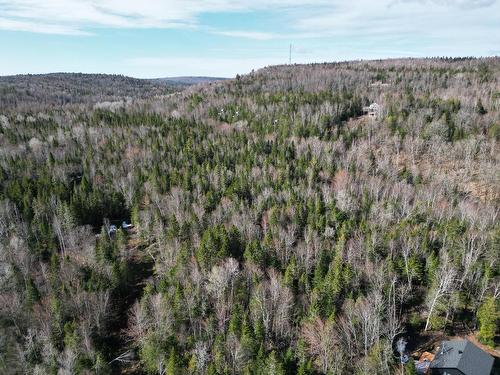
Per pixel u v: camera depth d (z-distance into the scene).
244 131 162.00
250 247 81.81
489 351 64.88
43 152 145.12
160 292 70.31
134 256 95.81
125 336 71.12
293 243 90.12
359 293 68.88
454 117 150.62
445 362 58.72
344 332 62.06
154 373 61.75
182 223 95.12
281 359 58.16
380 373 55.25
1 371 58.69
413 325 69.56
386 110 166.50
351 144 142.12
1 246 82.06
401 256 82.56
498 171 115.62
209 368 54.75
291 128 159.75
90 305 68.94
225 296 71.00
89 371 56.88
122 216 116.31
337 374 56.44
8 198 105.25
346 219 96.69
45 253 90.31
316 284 74.00
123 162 133.75
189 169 128.25
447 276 67.19
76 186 119.44
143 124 180.62
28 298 69.69
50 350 58.62
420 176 117.62
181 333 64.69
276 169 124.81
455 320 71.94
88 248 85.94
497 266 77.50
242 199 107.69
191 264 77.25
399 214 99.88
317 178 118.69
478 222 91.69
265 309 66.19
